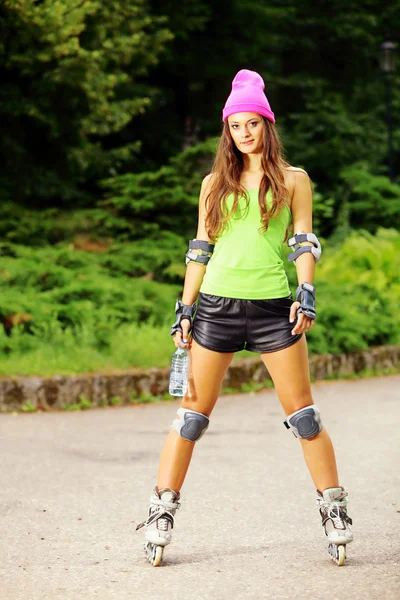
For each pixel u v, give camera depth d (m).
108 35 18.89
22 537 5.73
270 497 6.76
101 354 12.38
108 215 17.78
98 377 11.37
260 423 10.12
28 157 18.66
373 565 5.07
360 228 26.17
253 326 5.04
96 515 6.27
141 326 13.97
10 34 16.92
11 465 7.89
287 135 29.19
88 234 17.78
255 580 4.83
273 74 29.55
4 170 18.62
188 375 5.15
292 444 8.89
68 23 16.66
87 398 11.27
